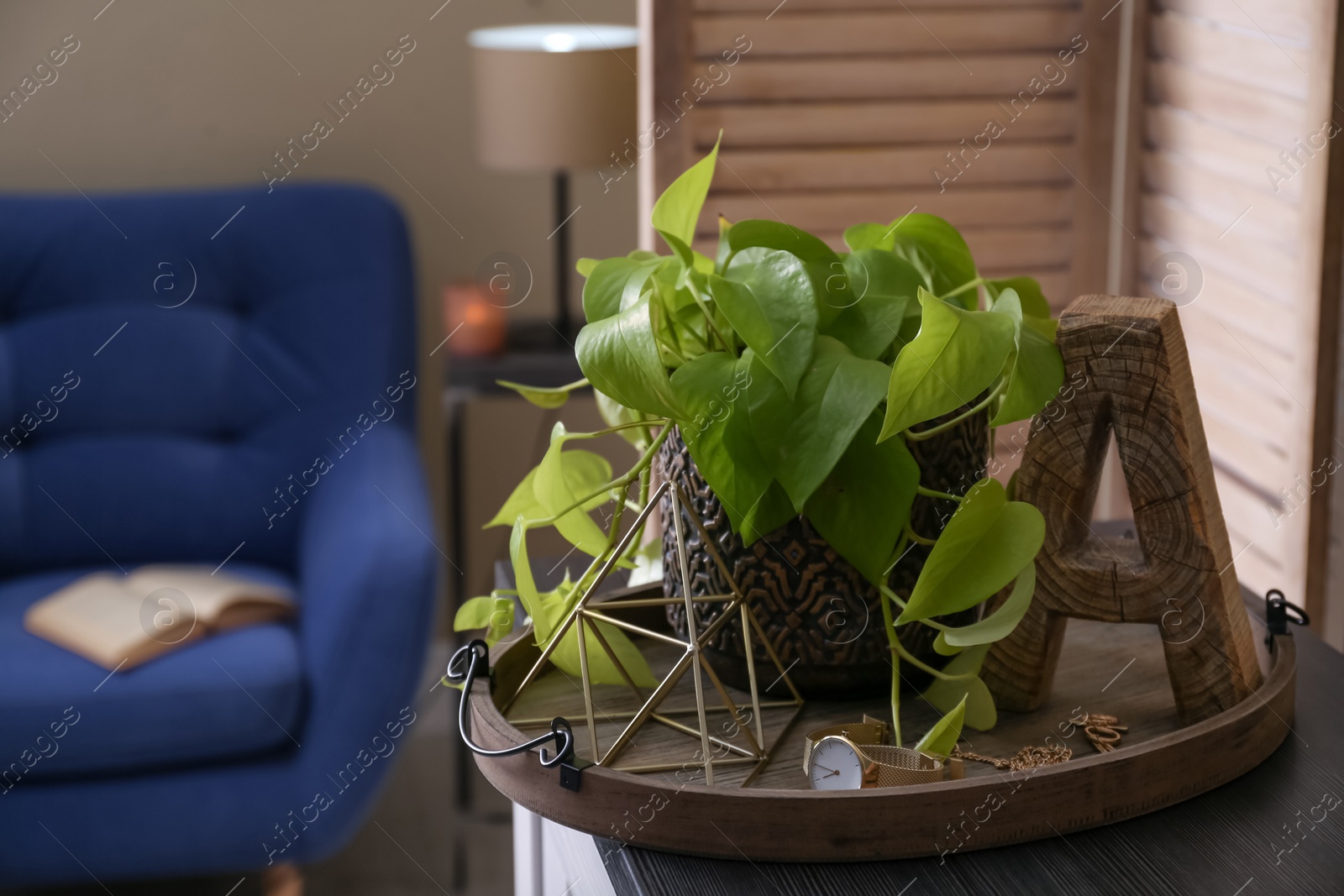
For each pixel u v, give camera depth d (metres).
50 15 2.14
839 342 0.59
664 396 0.55
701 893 0.53
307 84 2.25
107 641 1.49
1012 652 0.67
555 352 2.15
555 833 0.74
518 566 0.63
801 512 0.61
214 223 1.88
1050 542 0.66
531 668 0.70
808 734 0.63
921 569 0.64
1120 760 0.56
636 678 0.68
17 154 2.17
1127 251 1.62
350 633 1.47
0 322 1.85
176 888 1.64
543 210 2.37
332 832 1.50
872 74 1.54
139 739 1.44
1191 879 0.53
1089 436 0.64
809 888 0.53
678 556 0.67
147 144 2.21
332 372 1.83
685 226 0.66
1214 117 1.42
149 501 1.79
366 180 2.31
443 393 2.40
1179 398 0.62
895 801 0.53
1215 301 1.46
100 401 1.81
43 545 1.78
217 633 1.58
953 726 0.59
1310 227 1.24
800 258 0.62
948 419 0.63
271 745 1.49
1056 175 1.60
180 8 2.18
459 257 2.37
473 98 2.31
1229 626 0.63
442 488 2.43
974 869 0.54
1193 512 0.63
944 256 0.70
